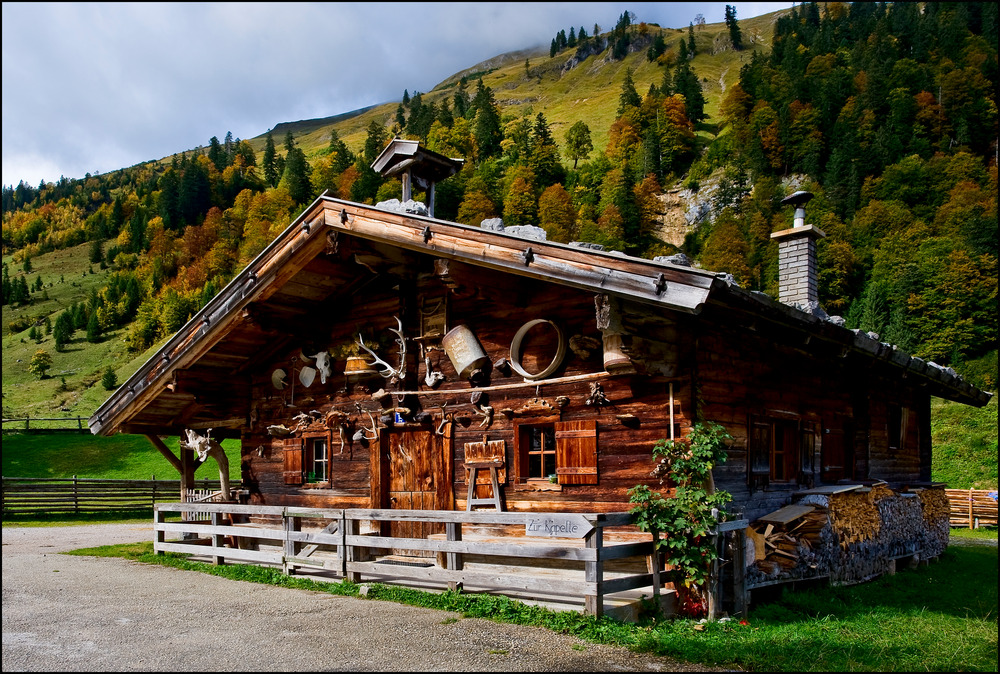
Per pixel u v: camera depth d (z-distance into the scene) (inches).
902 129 3403.1
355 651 246.2
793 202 531.5
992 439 1368.1
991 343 2182.6
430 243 356.2
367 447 459.2
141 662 235.1
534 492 375.6
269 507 410.9
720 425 328.8
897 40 4293.8
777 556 350.6
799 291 516.1
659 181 4576.8
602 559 272.8
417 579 374.6
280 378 509.0
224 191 5836.6
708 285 266.2
